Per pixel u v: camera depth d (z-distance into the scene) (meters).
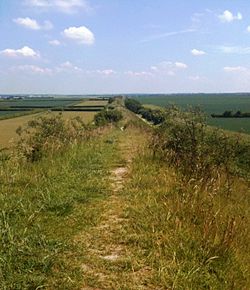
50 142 15.46
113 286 5.07
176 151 13.37
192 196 8.40
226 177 11.70
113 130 36.28
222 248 6.04
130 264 5.61
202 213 7.39
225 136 13.79
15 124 65.06
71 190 9.48
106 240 6.52
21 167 11.66
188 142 13.14
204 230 6.45
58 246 6.15
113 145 20.53
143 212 7.82
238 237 6.86
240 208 9.69
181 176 10.52
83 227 7.11
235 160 13.78
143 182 10.48
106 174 12.00
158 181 10.43
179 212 7.59
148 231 6.84
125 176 11.77
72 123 22.78
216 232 6.36
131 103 107.62
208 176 10.60
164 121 16.77
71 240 6.46
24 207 7.87
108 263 5.66
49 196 8.52
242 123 60.34
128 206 8.30
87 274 5.35
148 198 8.76
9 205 7.91
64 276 5.23
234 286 5.22
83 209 8.12
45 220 7.42
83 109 99.06
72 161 13.54
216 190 9.66
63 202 8.27
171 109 17.06
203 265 5.66
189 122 13.70
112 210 8.13
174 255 5.70
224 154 13.09
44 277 5.15
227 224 6.95
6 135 46.06
